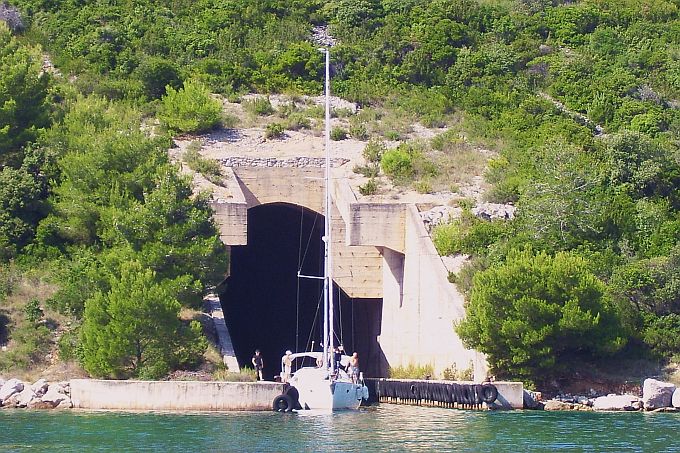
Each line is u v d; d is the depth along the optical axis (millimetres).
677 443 40875
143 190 63406
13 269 62844
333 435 42906
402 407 55125
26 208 66188
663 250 65125
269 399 51656
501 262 60219
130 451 38469
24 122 72938
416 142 81812
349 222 66625
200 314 60469
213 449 39031
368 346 72125
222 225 64000
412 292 65062
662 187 73688
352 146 81438
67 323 58844
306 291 76250
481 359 56094
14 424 45562
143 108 84312
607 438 42188
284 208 76312
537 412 51781
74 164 65500
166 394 51094
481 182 75062
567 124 84375
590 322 54531
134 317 53031
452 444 40500
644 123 85938
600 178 72812
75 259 62844
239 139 81250
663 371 57156
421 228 64688
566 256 56594
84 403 51969
